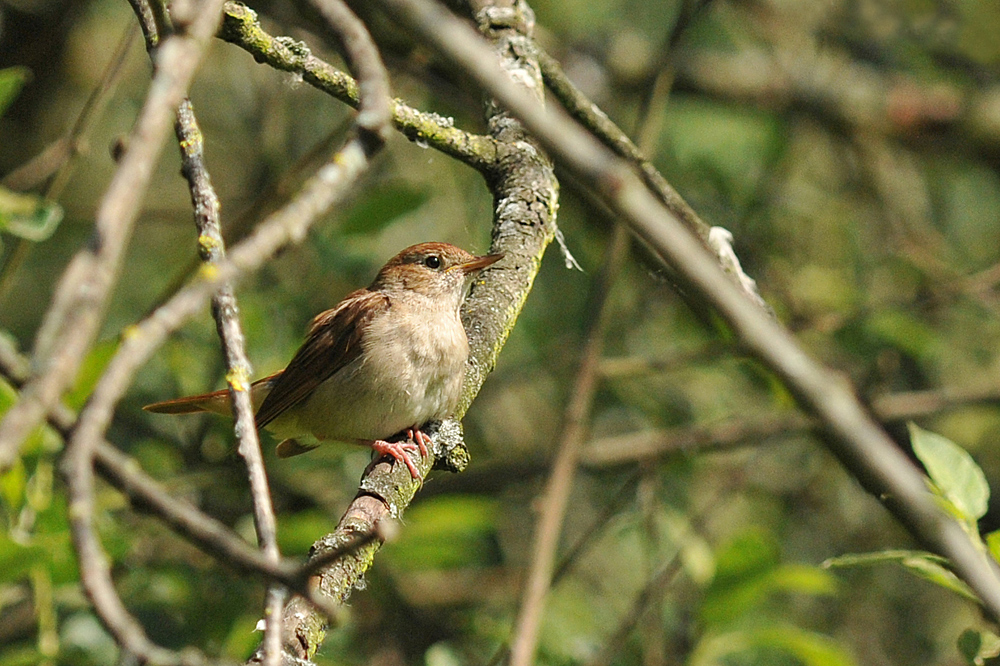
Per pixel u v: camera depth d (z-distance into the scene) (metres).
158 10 5.00
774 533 12.80
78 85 13.90
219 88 14.55
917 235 13.77
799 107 14.30
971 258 14.62
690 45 14.09
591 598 11.98
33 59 12.30
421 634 11.34
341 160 3.24
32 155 13.13
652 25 14.60
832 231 14.02
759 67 14.38
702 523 11.39
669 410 13.15
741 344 3.30
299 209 3.09
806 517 13.73
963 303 13.83
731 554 8.04
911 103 14.41
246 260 2.92
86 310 2.61
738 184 13.41
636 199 2.97
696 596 11.54
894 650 13.09
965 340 14.20
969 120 14.38
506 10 8.06
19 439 2.43
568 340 12.78
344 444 8.07
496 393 12.92
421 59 10.95
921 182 14.87
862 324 12.31
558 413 13.12
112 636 2.41
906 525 3.61
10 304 12.95
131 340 2.64
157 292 12.27
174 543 10.43
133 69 14.12
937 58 14.63
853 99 14.35
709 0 9.58
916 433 5.82
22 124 13.09
